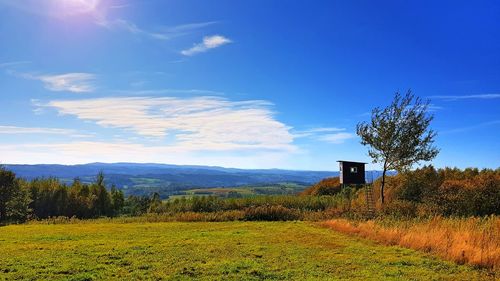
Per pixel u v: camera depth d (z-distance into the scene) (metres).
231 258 17.48
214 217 38.25
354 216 33.34
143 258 17.61
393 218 29.84
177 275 14.31
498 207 30.64
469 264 15.62
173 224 34.34
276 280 13.70
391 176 45.78
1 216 53.47
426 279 13.62
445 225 21.47
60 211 64.38
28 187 62.06
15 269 15.38
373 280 13.43
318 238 23.92
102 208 71.69
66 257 17.81
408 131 37.97
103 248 20.39
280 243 22.03
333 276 14.12
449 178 42.19
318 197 51.22
